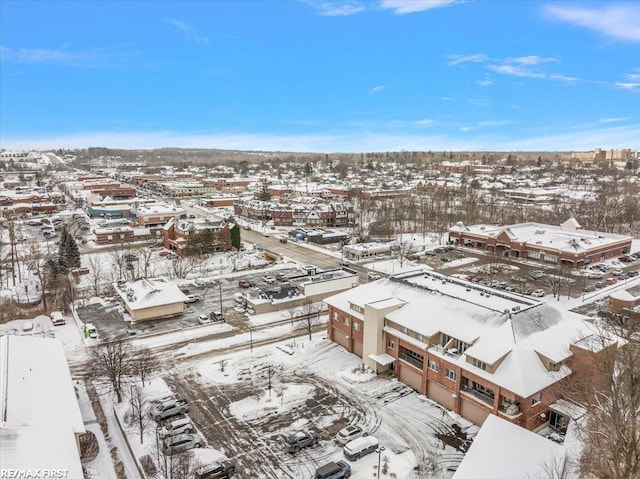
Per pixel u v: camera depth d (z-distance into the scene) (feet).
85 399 171.42
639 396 110.93
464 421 156.56
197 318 254.47
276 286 287.07
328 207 557.33
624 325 181.78
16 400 127.13
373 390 176.76
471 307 178.09
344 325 213.25
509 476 112.68
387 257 404.16
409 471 132.05
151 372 192.13
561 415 146.30
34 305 276.21
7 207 583.99
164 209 539.70
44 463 105.09
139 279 291.99
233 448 142.31
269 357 206.49
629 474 106.32
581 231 431.84
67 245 335.47
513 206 623.36
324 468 128.26
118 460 137.90
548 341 157.99
